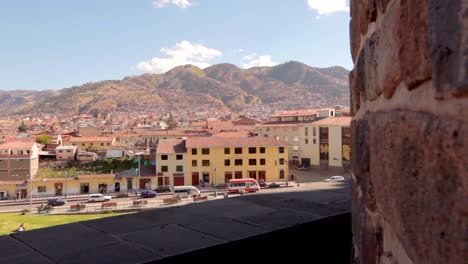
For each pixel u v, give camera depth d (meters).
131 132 100.38
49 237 3.56
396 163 1.34
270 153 51.69
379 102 1.65
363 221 1.95
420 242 1.11
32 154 57.41
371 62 1.77
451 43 0.93
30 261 2.96
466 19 0.88
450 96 0.94
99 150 75.06
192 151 50.66
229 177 51.28
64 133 104.75
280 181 51.50
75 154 67.81
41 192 48.66
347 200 4.96
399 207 1.31
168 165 50.47
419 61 1.13
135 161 60.50
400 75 1.32
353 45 2.38
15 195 48.06
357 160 2.14
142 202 40.78
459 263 0.91
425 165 1.08
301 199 5.04
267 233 3.58
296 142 63.25
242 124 98.50
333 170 58.34
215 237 3.45
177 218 4.16
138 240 3.41
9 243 3.41
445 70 0.96
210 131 80.38
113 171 58.88
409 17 1.21
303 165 61.53
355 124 2.24
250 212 4.36
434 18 1.01
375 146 1.68
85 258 3.00
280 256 3.66
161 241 3.37
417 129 1.14
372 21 1.76
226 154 51.19
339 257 4.16
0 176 54.25
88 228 3.83
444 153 0.97
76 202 44.25
